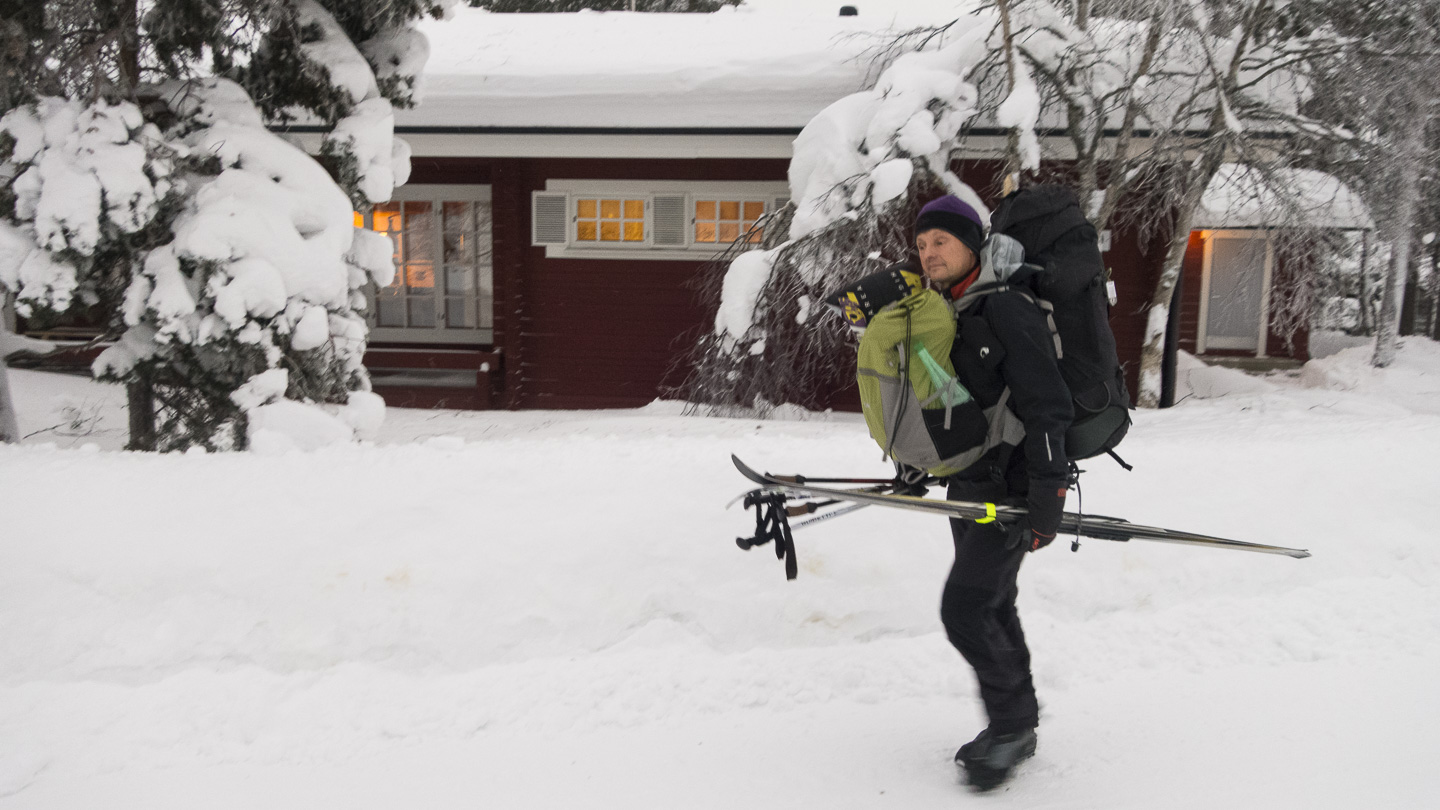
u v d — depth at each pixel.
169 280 5.90
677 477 4.15
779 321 9.92
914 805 2.52
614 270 12.24
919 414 2.49
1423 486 4.34
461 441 4.77
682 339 12.25
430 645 3.45
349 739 2.93
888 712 3.08
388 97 7.39
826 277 9.37
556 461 4.28
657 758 2.80
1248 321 16.77
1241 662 3.37
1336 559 4.00
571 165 12.12
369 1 6.92
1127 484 4.34
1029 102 8.73
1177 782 2.59
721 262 10.91
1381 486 4.34
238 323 5.90
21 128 5.81
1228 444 4.99
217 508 3.80
